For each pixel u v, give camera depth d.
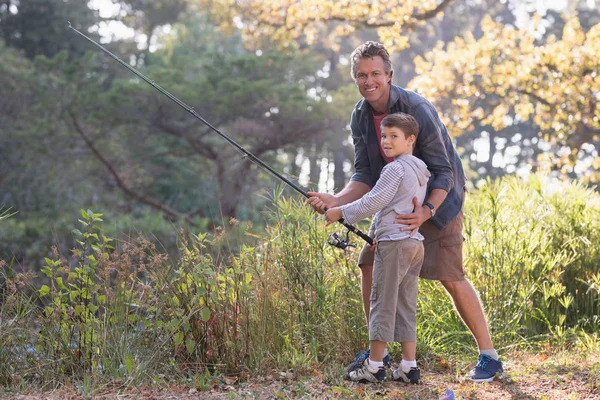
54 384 4.61
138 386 4.46
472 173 29.22
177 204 26.94
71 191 24.20
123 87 22.05
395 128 4.38
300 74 25.14
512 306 6.29
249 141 23.80
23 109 23.17
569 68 14.71
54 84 22.39
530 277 6.46
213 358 4.91
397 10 15.62
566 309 6.49
